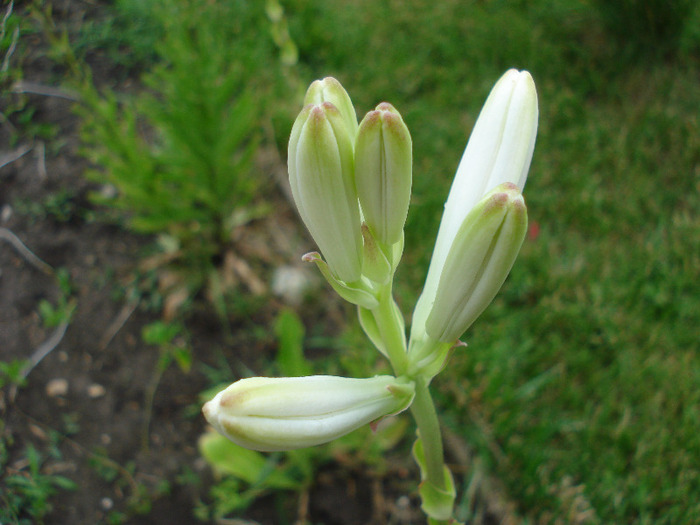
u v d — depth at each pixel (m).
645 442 0.33
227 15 0.55
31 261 0.43
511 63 0.52
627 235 0.42
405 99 0.50
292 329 0.33
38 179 0.46
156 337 0.37
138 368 0.39
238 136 0.39
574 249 0.41
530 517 0.33
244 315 0.42
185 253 0.43
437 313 0.16
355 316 0.40
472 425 0.35
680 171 0.44
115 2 0.55
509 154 0.17
